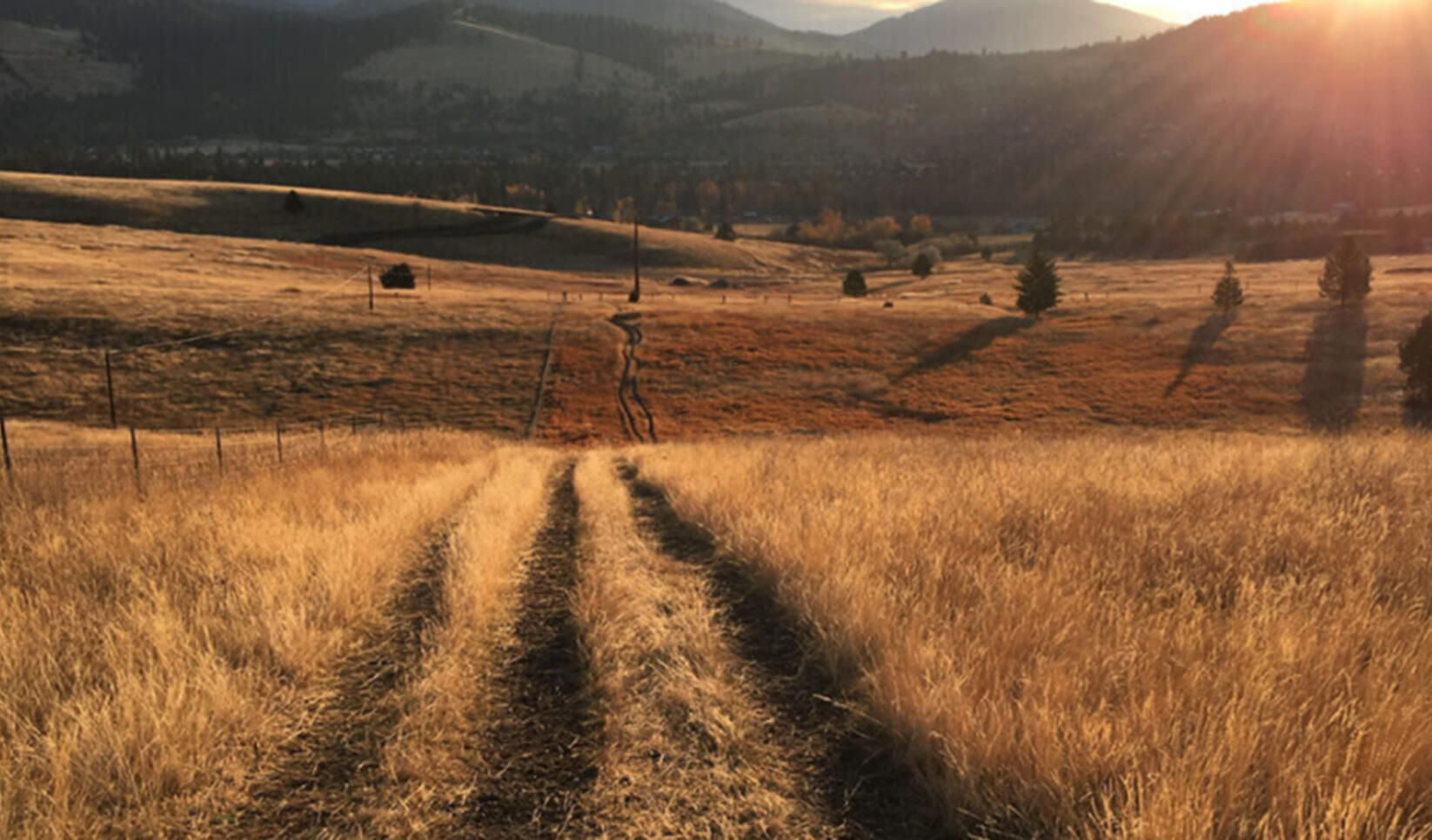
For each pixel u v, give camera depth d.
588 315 61.00
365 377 44.25
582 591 5.38
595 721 3.45
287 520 7.36
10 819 2.55
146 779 2.80
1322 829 2.18
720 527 7.43
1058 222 180.50
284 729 3.38
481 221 130.88
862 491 8.30
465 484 11.59
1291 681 3.10
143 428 35.22
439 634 4.39
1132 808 2.33
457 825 2.65
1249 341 49.41
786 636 4.49
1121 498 7.13
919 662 3.43
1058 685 3.11
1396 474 7.75
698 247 133.75
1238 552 5.11
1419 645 3.42
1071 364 49.28
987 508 6.82
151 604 4.54
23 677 3.54
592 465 17.00
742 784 2.89
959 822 2.55
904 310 65.81
